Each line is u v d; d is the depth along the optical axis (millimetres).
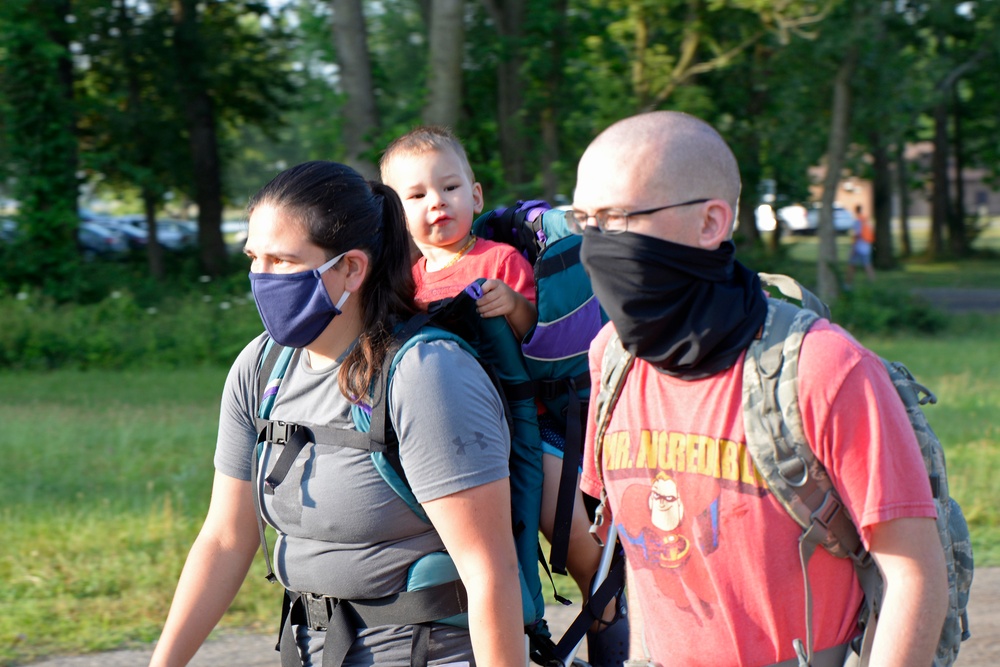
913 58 19062
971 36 27375
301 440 1999
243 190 36688
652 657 1852
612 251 1646
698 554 1692
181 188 25438
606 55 15430
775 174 20422
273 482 2006
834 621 1677
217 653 3969
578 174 1737
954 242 38219
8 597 4410
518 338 2318
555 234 2584
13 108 16828
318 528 1978
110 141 23453
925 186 40875
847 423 1554
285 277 1906
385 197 2043
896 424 1568
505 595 1885
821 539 1613
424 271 2711
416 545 1969
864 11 17125
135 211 48875
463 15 12242
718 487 1651
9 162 16984
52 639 4035
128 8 22594
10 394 10898
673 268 1619
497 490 1908
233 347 14086
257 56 24625
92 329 14164
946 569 1600
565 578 4848
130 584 4594
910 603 1552
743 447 1625
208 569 2207
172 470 6875
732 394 1635
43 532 5238
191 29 22750
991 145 36375
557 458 2328
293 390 2045
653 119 1679
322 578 1998
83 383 11859
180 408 9922
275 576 2133
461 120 16578
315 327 1937
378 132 12656
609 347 1838
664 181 1626
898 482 1554
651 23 15000
